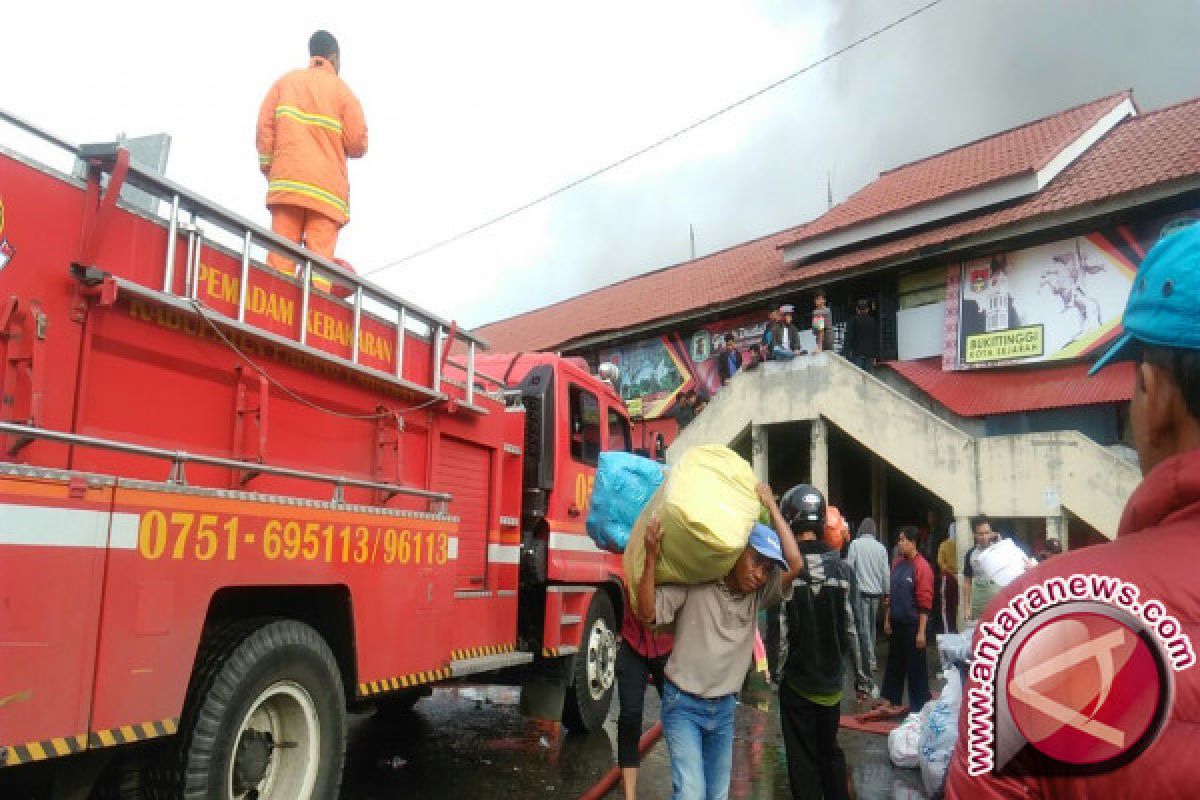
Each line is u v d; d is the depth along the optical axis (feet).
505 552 19.16
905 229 53.62
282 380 12.34
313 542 11.89
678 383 69.97
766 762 19.70
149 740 9.81
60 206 9.30
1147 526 3.45
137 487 9.27
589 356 79.00
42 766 9.11
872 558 26.37
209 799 10.14
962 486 38.93
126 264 9.98
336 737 12.20
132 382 10.11
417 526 14.47
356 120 17.13
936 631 39.40
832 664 13.97
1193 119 48.03
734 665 11.96
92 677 8.68
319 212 16.35
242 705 10.64
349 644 12.83
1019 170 47.24
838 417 45.19
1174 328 3.45
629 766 15.28
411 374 15.37
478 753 19.58
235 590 11.41
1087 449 35.32
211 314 10.71
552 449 20.86
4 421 8.63
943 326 50.67
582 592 21.53
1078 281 44.52
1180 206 40.91
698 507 11.39
